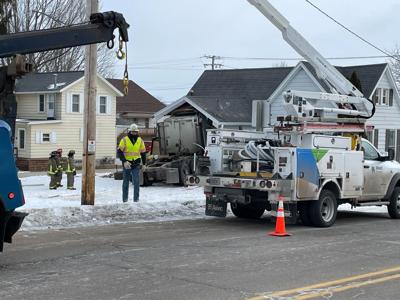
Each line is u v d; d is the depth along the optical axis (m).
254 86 36.62
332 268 8.23
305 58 14.68
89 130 13.52
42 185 22.20
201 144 24.23
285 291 6.86
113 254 8.94
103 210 13.05
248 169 12.39
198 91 38.56
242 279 7.43
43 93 37.19
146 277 7.44
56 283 7.06
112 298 6.43
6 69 7.78
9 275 7.46
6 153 7.39
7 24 23.36
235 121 30.41
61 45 8.24
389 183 14.32
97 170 35.72
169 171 21.70
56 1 35.69
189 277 7.48
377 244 10.41
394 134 35.53
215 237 10.84
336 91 15.28
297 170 11.66
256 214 13.89
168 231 11.52
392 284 7.34
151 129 43.03
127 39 8.76
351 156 13.02
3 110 7.80
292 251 9.51
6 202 7.36
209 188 12.80
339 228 12.53
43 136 35.78
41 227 11.63
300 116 12.29
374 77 33.56
